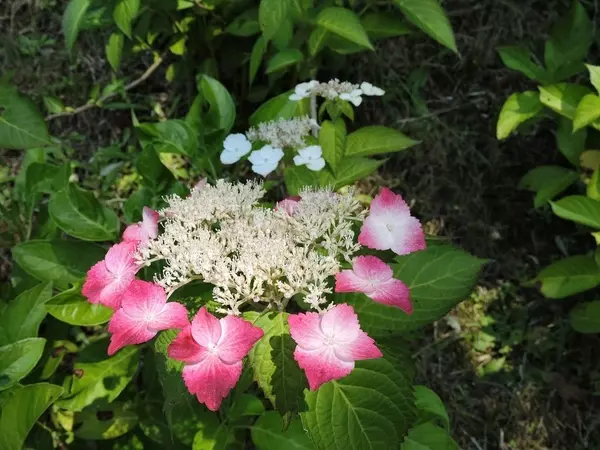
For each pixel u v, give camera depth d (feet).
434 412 0.95
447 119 1.46
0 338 0.90
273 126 1.01
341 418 0.68
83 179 1.45
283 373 0.65
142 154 0.97
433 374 1.32
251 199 0.78
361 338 0.62
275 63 1.21
